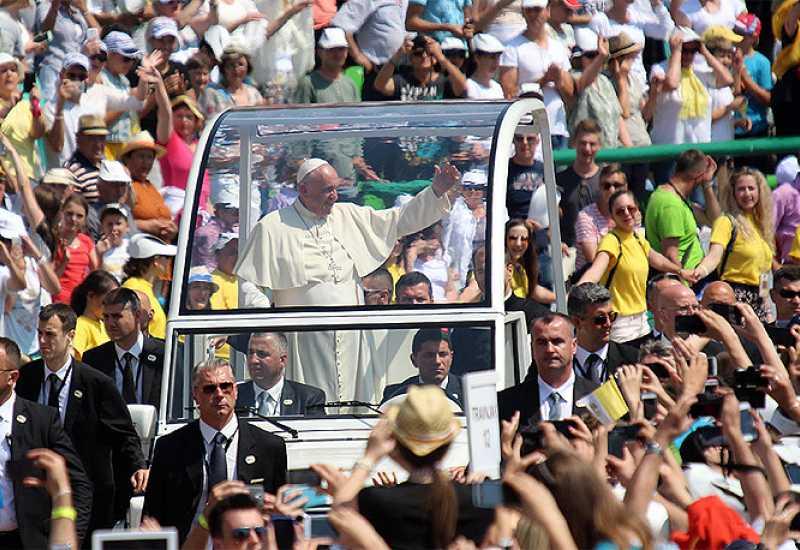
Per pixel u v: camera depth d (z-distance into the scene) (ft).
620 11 196.13
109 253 159.33
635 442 92.58
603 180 173.06
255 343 115.44
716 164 189.47
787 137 193.88
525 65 187.62
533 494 74.33
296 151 121.80
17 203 156.66
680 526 87.40
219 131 122.83
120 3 181.47
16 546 114.42
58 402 123.03
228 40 179.63
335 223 119.55
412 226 119.14
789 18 202.80
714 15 206.80
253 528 84.74
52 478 92.32
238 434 108.27
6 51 170.40
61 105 165.07
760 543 80.74
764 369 90.94
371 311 116.16
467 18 191.21
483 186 118.83
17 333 147.64
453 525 82.79
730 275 174.09
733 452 87.35
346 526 75.41
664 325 132.87
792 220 184.96
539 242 148.15
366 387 115.14
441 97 187.62
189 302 116.98
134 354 135.13
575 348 123.03
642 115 197.67
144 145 164.55
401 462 84.64
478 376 85.56
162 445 108.47
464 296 116.16
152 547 76.33
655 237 174.09
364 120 122.31
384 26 189.88
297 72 185.37
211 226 119.85
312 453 109.91
